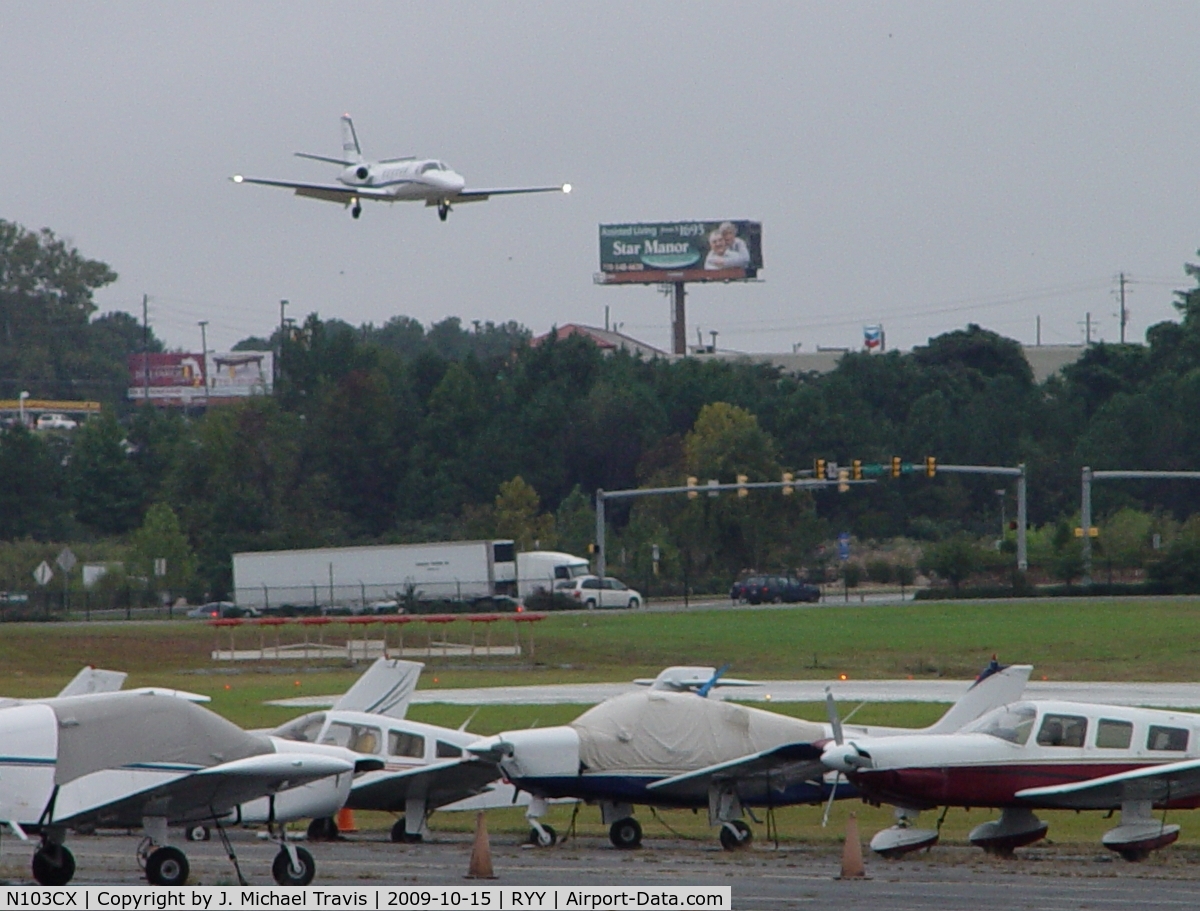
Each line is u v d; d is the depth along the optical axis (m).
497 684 189.25
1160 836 85.94
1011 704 90.19
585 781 89.69
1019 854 89.06
